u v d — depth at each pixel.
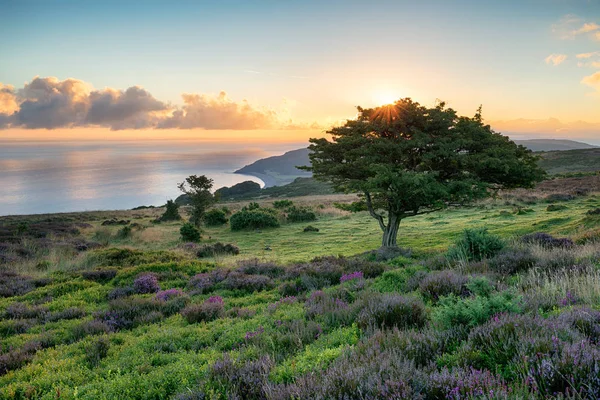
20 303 13.34
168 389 5.58
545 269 10.39
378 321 6.79
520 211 31.09
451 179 21.19
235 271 16.98
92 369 7.14
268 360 5.40
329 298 9.91
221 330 8.74
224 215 45.94
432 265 13.62
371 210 23.64
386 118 21.19
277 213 45.38
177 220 51.31
